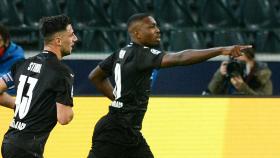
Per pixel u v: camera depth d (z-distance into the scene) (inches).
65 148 823.1
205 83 1045.2
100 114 828.0
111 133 694.5
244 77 949.2
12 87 697.0
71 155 823.7
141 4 1274.6
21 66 625.9
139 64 676.1
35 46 1198.3
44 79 602.5
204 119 836.0
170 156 830.5
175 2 1288.1
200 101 836.0
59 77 600.1
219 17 1299.2
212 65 1048.2
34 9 1237.7
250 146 839.7
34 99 602.2
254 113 841.5
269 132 841.5
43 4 1239.5
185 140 831.7
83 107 826.2
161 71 1034.7
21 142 597.6
